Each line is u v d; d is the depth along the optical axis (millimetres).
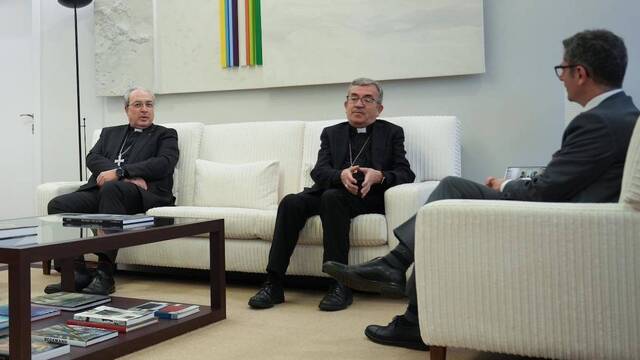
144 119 3494
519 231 1426
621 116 1578
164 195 3324
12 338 1487
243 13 3836
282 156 3324
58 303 2221
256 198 3119
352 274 1938
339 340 1937
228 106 3951
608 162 1546
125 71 4164
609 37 1682
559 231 1390
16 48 4906
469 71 3311
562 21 3205
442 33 3350
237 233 2795
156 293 2768
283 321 2209
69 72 4434
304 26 3641
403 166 2771
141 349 1851
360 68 3521
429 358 1730
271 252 2508
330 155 2904
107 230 1877
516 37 3297
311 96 3715
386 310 2381
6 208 4949
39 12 4484
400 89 3510
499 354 1783
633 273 1331
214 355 1785
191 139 3543
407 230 1938
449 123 3066
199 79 3969
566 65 1736
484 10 3348
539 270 1409
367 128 2930
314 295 2725
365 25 3504
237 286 2982
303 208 2564
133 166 3203
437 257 1510
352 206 2529
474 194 1867
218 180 3238
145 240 1882
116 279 3193
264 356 1769
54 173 4492
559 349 1404
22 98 4914
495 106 3338
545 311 1409
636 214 1330
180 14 4008
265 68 3746
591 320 1369
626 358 1344
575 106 2994
